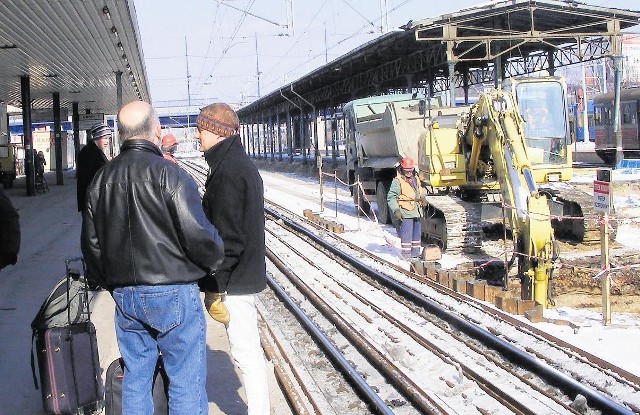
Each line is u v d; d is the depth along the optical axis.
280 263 15.23
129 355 4.73
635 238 17.48
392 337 9.46
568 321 10.21
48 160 64.88
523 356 8.12
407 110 20.72
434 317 10.50
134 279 4.56
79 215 24.02
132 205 4.57
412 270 13.84
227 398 6.87
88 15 20.67
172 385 4.70
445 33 27.88
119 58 30.59
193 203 4.61
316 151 52.66
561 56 34.50
